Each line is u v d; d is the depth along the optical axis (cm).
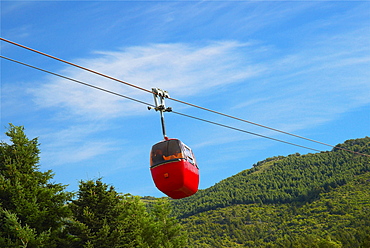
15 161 4434
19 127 4569
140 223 6412
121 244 4741
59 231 4447
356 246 19725
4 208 4147
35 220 4150
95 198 4700
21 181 4297
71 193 4625
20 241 3922
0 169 4403
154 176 2262
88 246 4325
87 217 4591
